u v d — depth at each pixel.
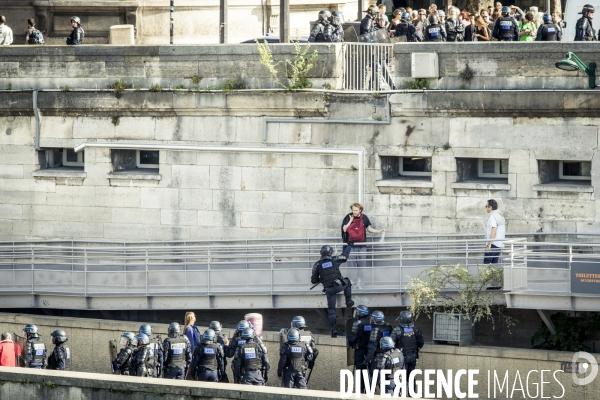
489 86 48.50
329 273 46.97
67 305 52.00
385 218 50.38
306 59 50.59
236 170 52.00
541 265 47.91
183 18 69.31
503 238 47.34
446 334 46.72
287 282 49.06
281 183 51.53
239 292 49.44
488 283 45.94
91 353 50.88
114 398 36.97
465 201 49.25
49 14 68.81
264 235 51.94
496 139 48.62
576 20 54.75
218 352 44.38
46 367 47.41
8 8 68.94
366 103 50.12
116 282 51.22
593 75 46.88
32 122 54.22
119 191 53.53
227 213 52.31
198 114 52.22
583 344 46.44
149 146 52.81
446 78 49.03
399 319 45.00
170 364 44.72
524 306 44.84
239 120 51.78
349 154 50.47
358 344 45.69
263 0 70.31
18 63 53.91
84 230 54.12
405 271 47.81
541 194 48.25
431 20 54.53
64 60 53.38
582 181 48.81
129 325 50.28
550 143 47.91
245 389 35.69
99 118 53.47
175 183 52.81
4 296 52.59
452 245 49.41
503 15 53.94
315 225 51.25
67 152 55.50
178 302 50.47
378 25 53.91
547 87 47.78
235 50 51.34
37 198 54.56
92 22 69.00
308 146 51.03
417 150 49.72
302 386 44.59
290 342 44.50
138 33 69.00
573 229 47.91
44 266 54.44
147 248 50.88
